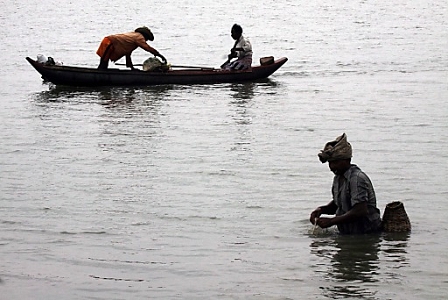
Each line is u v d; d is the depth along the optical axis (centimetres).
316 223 1491
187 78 3669
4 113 3017
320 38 5875
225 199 1798
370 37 5869
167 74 3650
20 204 1778
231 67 3791
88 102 3253
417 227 1560
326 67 4256
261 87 3625
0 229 1591
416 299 1212
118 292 1260
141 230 1578
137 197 1825
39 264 1390
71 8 10031
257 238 1514
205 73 3691
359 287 1262
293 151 2298
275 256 1410
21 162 2205
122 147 2383
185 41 5831
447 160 2152
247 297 1230
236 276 1318
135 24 7556
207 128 2673
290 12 8825
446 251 1420
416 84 3606
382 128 2616
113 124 2767
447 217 1631
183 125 2734
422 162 2128
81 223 1628
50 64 3622
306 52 5012
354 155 2227
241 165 2130
